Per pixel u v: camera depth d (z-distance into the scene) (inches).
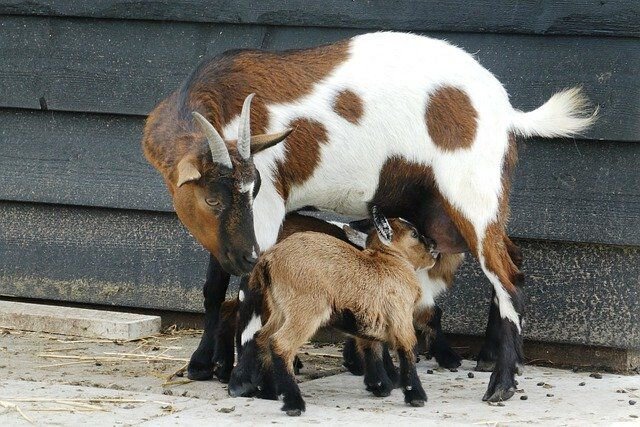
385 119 306.5
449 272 343.0
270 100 303.0
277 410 267.6
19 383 291.6
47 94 389.1
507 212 310.7
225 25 369.7
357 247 308.0
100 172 390.0
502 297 298.8
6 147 398.6
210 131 269.6
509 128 310.5
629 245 340.5
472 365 352.2
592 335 347.6
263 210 298.7
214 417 257.9
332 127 305.0
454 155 303.9
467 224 303.7
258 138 281.3
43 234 403.5
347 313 273.9
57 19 386.6
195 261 388.5
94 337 373.1
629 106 334.0
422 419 260.1
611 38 335.3
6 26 391.5
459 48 328.2
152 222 392.5
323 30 360.5
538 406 283.1
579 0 336.5
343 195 312.5
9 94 392.5
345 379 321.4
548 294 352.2
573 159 344.5
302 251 272.4
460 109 305.6
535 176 348.2
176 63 374.9
